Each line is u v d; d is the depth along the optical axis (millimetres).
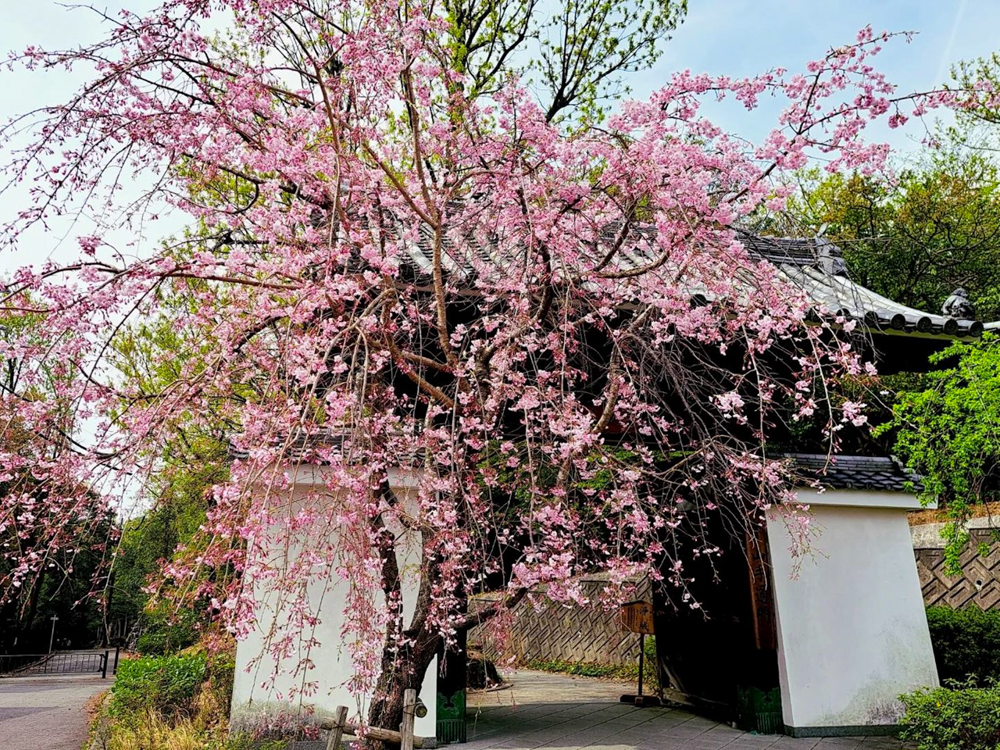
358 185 4582
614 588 5012
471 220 5016
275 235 4488
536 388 4422
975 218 16094
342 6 4469
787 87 4062
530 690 11461
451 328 6094
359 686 3791
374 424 3965
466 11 11383
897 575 7711
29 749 7918
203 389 4113
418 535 5879
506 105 4305
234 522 3410
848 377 5320
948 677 7934
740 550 7602
